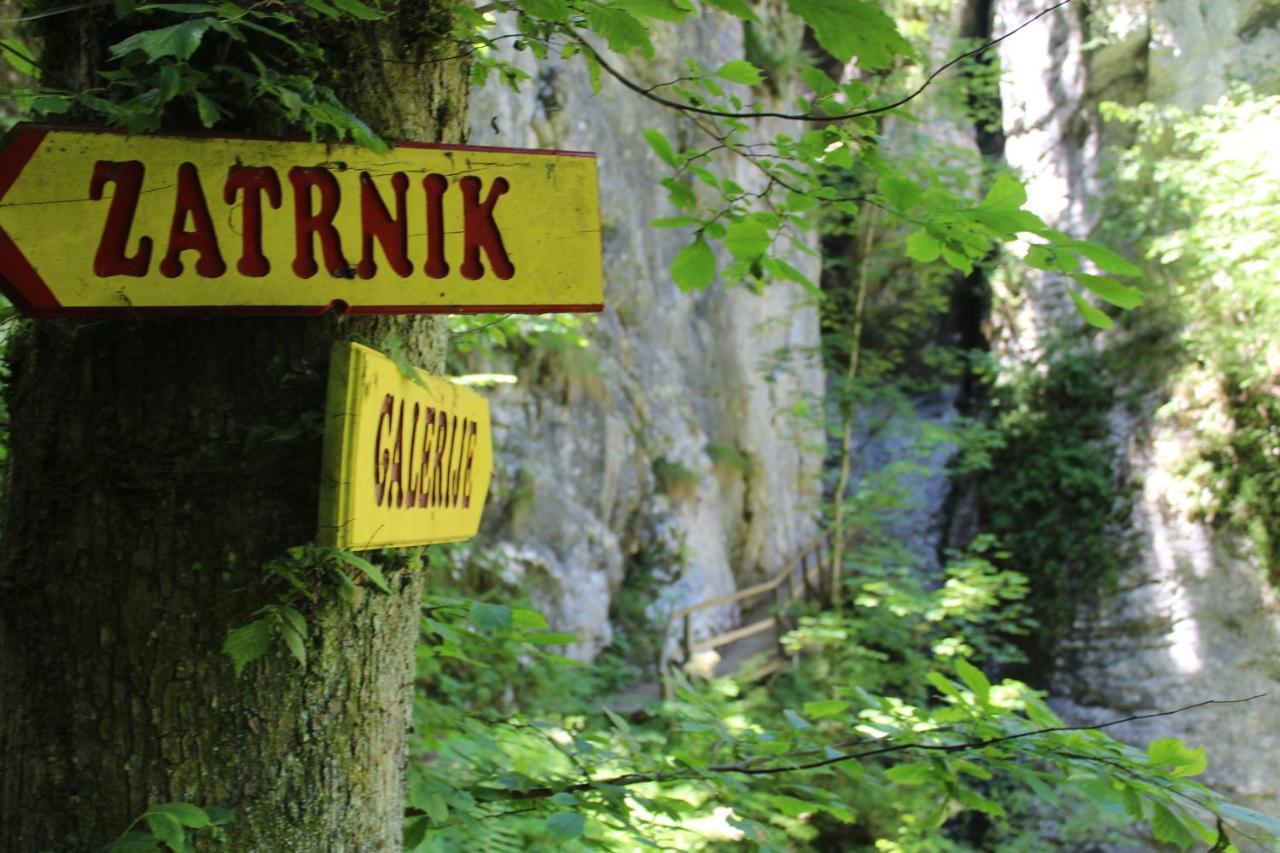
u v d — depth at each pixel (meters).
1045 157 14.05
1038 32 14.22
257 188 1.39
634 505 11.64
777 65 13.48
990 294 15.03
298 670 1.36
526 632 2.13
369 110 1.47
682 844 2.62
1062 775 1.94
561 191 1.53
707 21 13.06
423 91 1.55
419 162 1.47
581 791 2.10
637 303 12.41
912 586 9.42
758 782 2.21
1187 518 11.80
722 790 2.19
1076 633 12.51
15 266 1.29
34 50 2.40
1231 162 9.85
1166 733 11.35
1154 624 11.80
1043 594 13.01
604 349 11.84
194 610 1.32
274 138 1.39
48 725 1.30
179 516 1.33
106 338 1.38
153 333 1.38
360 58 1.47
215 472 1.35
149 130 1.33
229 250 1.37
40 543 1.34
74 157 1.32
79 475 1.34
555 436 10.61
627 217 12.25
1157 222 11.76
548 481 10.24
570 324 5.39
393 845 1.49
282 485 1.36
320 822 1.37
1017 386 13.82
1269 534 11.17
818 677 9.13
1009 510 13.77
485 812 2.15
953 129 14.82
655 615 11.28
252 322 1.41
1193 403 11.88
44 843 1.28
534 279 1.51
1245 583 11.27
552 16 1.46
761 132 13.05
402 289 1.45
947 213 1.65
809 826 6.34
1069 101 13.78
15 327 1.48
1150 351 12.45
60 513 1.34
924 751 2.01
